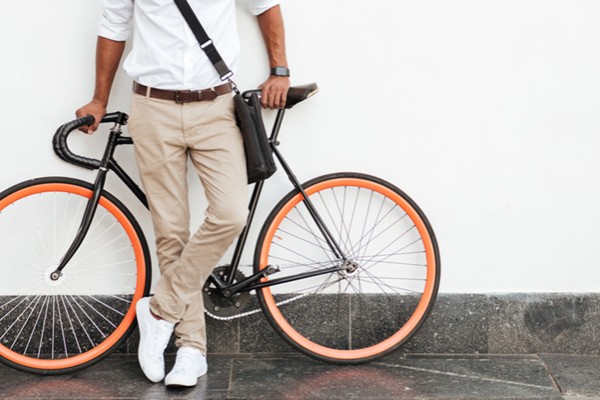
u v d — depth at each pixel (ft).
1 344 11.50
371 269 12.45
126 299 12.34
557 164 12.19
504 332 12.39
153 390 11.05
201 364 11.37
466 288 12.44
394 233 12.40
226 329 12.39
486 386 11.23
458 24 11.88
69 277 12.28
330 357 11.90
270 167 10.70
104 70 11.18
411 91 12.01
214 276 11.69
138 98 10.73
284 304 12.41
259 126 10.69
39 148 11.94
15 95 11.81
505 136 12.13
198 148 10.73
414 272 12.40
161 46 10.47
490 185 12.23
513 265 12.39
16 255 12.19
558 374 11.66
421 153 12.15
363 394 10.94
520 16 11.86
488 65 11.97
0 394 10.89
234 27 10.80
